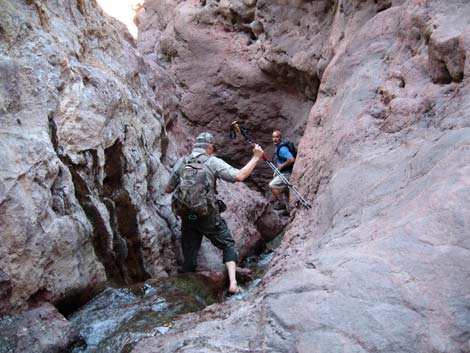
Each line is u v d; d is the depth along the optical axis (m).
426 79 4.18
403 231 2.67
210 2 8.61
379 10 5.61
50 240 3.70
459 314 2.23
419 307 2.31
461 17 4.05
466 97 3.52
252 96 8.41
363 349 2.24
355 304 2.41
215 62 8.54
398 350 2.20
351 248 2.82
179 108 8.67
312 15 7.39
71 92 4.48
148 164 5.72
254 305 2.84
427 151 3.30
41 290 3.63
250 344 2.51
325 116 5.39
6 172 3.50
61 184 4.02
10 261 3.40
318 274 2.68
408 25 4.60
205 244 5.64
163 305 3.94
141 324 3.59
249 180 8.81
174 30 8.91
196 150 4.76
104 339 3.43
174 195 4.64
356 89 4.79
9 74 3.88
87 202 4.36
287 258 3.82
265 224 7.06
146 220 5.09
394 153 3.70
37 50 4.27
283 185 6.60
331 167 4.40
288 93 8.27
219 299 4.46
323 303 2.47
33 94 4.07
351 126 4.43
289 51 7.61
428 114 3.83
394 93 4.28
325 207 3.91
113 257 4.54
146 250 5.01
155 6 9.96
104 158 4.71
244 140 8.65
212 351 2.53
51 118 4.20
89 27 5.63
